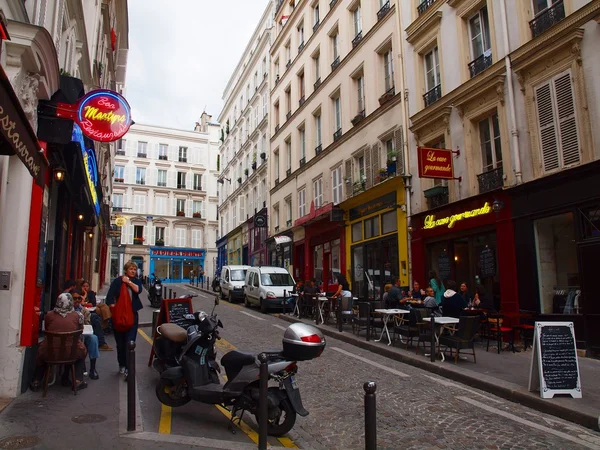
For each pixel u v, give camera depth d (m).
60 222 11.34
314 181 23.75
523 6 11.25
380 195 17.09
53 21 7.55
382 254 17.09
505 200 11.34
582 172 9.34
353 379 7.67
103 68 17.73
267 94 32.50
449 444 4.92
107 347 9.55
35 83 5.91
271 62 31.44
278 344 10.77
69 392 6.21
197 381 5.55
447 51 14.08
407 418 5.72
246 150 37.62
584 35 9.67
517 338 10.75
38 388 6.25
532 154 10.79
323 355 9.68
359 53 19.62
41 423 4.95
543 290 10.42
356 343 11.13
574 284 9.84
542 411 6.09
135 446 4.46
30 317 6.12
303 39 26.31
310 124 24.58
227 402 5.28
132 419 4.90
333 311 14.81
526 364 8.41
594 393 6.49
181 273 52.34
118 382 6.88
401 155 16.06
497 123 12.30
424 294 13.14
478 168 12.79
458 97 13.20
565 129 10.05
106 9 16.38
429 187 14.67
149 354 9.16
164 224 52.09
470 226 12.47
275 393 5.03
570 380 6.35
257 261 32.81
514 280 10.97
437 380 7.70
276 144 30.06
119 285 7.35
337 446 4.92
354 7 20.73
